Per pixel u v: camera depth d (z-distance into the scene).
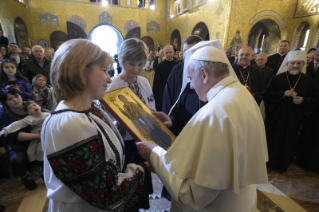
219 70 0.90
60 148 0.60
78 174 0.60
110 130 0.79
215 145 0.72
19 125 2.05
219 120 0.73
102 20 12.72
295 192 2.19
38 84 3.14
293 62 2.42
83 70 0.65
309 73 3.40
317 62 3.37
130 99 1.19
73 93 0.68
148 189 1.25
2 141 2.01
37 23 11.55
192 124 0.82
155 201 1.92
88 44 0.68
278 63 4.05
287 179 2.45
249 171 0.81
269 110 2.60
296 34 7.90
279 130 2.52
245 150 0.76
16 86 2.64
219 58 0.90
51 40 11.94
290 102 2.45
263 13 7.54
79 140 0.61
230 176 0.75
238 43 7.65
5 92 2.03
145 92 1.55
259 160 0.81
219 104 0.77
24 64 3.78
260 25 8.77
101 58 0.69
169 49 3.16
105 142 0.72
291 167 2.74
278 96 2.50
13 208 1.89
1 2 8.09
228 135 0.72
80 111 0.71
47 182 0.73
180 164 0.80
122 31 13.25
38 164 2.18
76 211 0.71
